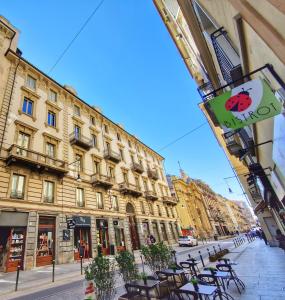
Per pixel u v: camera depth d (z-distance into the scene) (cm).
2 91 1625
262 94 357
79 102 2508
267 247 1672
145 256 743
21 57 1886
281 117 390
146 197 3072
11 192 1398
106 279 476
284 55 264
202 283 534
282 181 709
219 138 2130
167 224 3328
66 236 1584
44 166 1598
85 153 2230
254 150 955
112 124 3055
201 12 794
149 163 3750
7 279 1012
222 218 7338
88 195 2012
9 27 1911
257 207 1778
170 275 594
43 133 1812
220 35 675
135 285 502
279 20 263
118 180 2627
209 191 7688
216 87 1064
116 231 2194
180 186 5053
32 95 1891
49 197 1641
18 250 1304
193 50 1201
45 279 996
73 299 662
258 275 756
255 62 455
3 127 1507
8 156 1415
